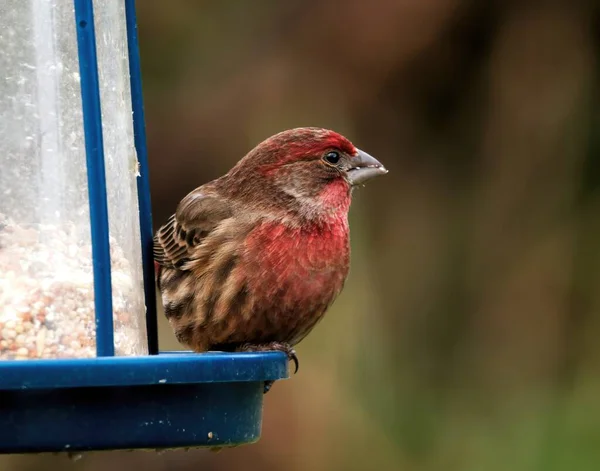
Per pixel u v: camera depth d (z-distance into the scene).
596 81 14.73
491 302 14.27
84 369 5.73
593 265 14.19
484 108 14.88
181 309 8.20
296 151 8.41
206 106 13.62
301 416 12.88
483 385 13.88
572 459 13.26
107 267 6.23
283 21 13.93
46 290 6.46
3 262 6.45
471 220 14.62
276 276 8.06
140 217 7.46
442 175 14.73
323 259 8.23
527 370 13.91
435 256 14.50
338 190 8.48
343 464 12.86
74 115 6.58
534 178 14.59
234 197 8.36
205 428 6.34
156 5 13.67
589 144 14.59
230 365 6.15
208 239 8.13
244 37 13.84
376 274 14.30
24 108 6.57
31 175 6.54
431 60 14.50
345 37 14.05
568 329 14.03
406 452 13.26
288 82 13.82
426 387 13.84
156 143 13.54
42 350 6.43
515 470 13.21
